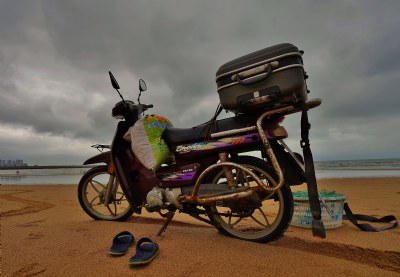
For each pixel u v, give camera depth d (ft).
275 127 7.21
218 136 7.93
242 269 5.75
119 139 10.02
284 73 6.48
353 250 7.40
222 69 7.26
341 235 8.72
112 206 16.66
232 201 7.43
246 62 6.89
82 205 11.63
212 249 6.97
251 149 7.82
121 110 10.23
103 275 5.61
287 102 6.81
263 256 6.44
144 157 8.68
